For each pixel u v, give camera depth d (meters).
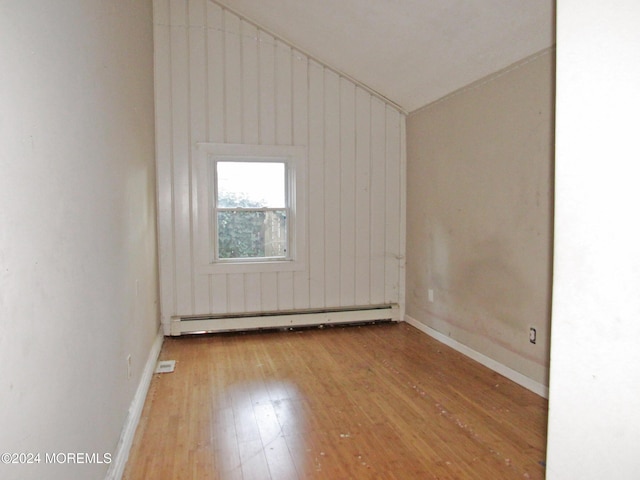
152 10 4.11
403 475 2.07
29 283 1.09
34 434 1.10
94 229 1.75
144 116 3.44
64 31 1.40
